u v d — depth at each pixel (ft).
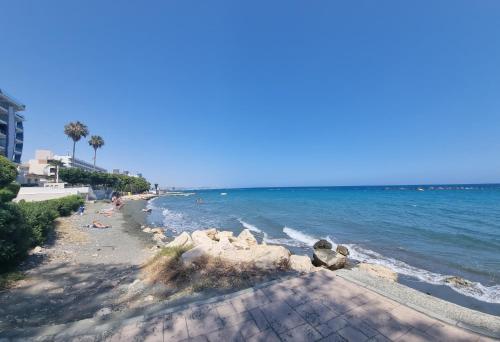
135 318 15.62
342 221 85.05
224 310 16.24
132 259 35.60
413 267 39.37
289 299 17.52
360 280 20.79
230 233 58.13
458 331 13.65
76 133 203.10
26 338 14.12
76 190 139.95
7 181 47.42
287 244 55.36
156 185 431.43
